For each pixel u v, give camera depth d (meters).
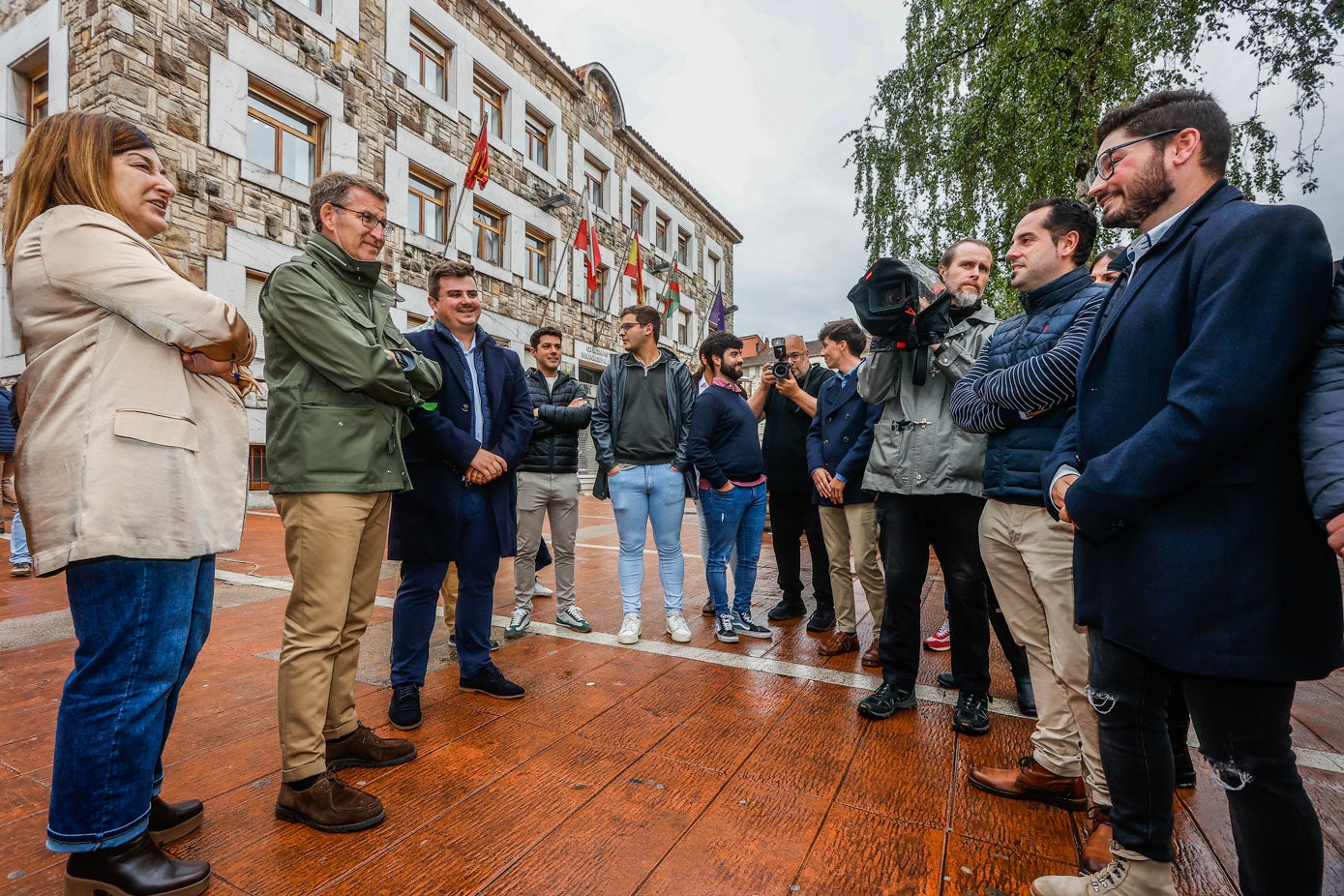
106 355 1.44
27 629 3.67
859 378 2.85
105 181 1.51
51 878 1.58
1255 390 1.09
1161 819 1.40
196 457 1.57
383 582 5.19
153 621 1.49
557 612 4.11
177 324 1.45
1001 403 2.07
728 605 3.92
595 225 17.72
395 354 2.07
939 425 2.60
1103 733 1.47
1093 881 1.48
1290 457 1.16
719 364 3.92
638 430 3.72
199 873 1.53
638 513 3.73
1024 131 8.73
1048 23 8.28
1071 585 1.91
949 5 9.56
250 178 9.77
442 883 1.60
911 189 10.70
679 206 22.27
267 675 3.03
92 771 1.42
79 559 1.36
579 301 16.97
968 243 2.68
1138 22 7.83
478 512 2.82
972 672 2.59
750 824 1.90
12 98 9.71
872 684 3.11
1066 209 2.15
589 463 17.09
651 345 3.85
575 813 1.94
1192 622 1.19
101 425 1.41
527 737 2.46
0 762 2.15
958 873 1.68
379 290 2.28
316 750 1.88
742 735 2.51
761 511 3.97
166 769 2.14
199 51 9.19
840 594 3.67
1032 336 2.12
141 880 1.45
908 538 2.71
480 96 14.30
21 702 2.65
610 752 2.35
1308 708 2.91
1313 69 7.36
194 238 9.14
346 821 1.82
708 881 1.63
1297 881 1.18
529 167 15.32
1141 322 1.37
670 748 2.39
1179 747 2.20
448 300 2.94
